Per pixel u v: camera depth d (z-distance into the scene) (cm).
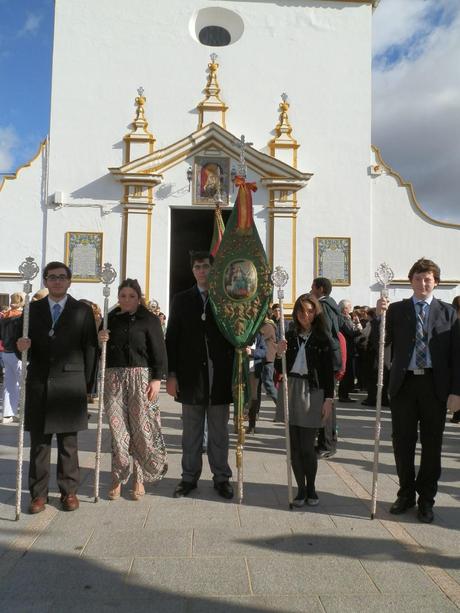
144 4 1449
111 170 1368
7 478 553
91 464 606
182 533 411
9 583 333
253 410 771
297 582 336
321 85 1459
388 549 386
